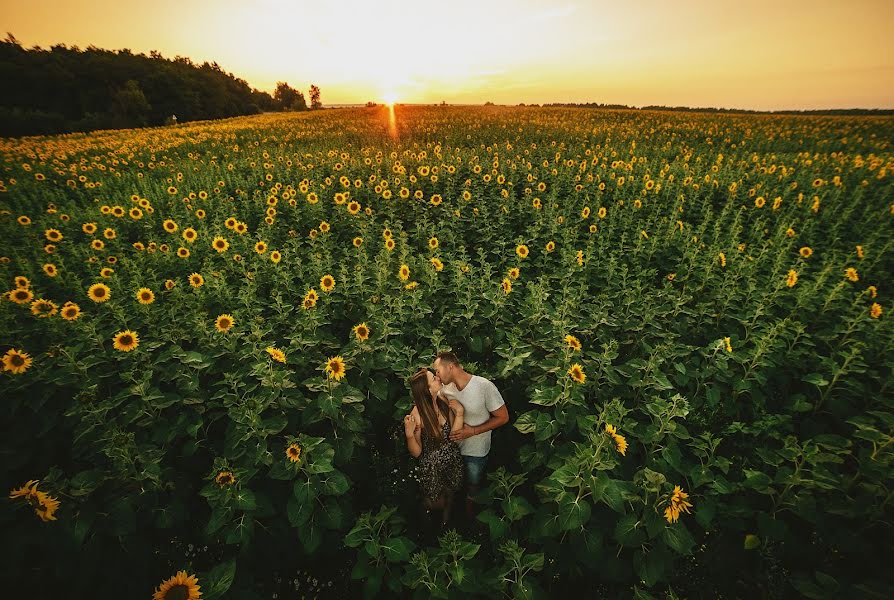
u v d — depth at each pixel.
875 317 5.17
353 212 9.40
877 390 4.76
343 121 39.34
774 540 3.34
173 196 11.95
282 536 3.45
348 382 4.48
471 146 25.02
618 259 7.99
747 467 4.08
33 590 3.07
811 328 5.92
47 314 4.93
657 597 3.21
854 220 10.02
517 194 13.29
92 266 7.51
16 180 15.15
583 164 13.91
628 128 31.89
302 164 16.81
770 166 15.38
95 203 13.11
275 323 5.56
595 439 2.96
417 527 3.93
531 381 4.75
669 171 14.52
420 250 9.17
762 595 3.24
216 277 6.32
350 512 3.66
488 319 5.81
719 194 12.59
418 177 14.41
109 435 3.40
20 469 3.97
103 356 4.45
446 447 3.48
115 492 3.25
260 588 3.42
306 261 8.07
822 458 3.24
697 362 4.95
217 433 4.30
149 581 3.37
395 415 4.25
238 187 13.86
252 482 3.60
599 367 4.53
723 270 7.39
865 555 3.25
